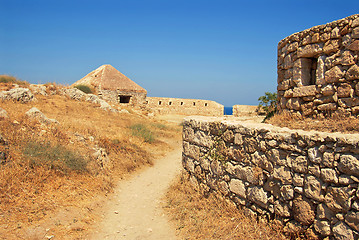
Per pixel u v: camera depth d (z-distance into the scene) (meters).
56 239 4.59
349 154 3.47
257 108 27.42
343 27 4.98
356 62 4.80
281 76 6.66
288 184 4.25
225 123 5.72
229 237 4.57
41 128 9.04
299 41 5.86
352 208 3.39
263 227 4.52
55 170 6.75
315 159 3.86
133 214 6.29
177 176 8.66
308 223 3.93
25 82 19.56
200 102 37.16
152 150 12.89
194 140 7.02
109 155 9.73
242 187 5.17
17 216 4.83
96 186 7.18
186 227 5.39
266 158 4.65
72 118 13.63
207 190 6.33
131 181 8.71
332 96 5.20
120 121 17.52
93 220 5.63
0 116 8.77
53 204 5.56
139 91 28.72
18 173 5.93
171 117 32.16
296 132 4.18
